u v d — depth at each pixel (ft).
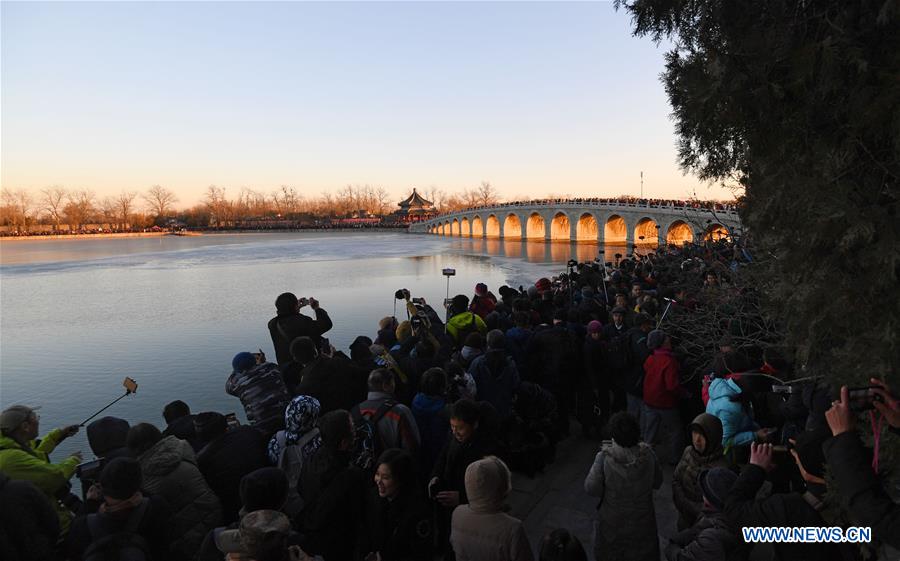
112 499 11.32
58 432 15.94
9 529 11.54
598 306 33.45
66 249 314.55
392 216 618.44
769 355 16.96
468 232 416.26
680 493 13.64
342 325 88.22
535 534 18.02
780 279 10.35
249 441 15.58
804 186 8.91
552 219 284.20
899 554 9.98
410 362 21.01
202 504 13.51
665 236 193.16
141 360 72.02
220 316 100.53
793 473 15.24
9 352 77.20
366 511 13.39
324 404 18.86
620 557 13.26
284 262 200.13
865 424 9.34
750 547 10.37
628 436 13.32
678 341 26.66
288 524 9.95
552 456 22.94
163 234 534.37
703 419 13.35
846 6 8.96
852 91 8.49
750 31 9.60
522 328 26.78
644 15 10.78
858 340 8.51
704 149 10.83
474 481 10.66
